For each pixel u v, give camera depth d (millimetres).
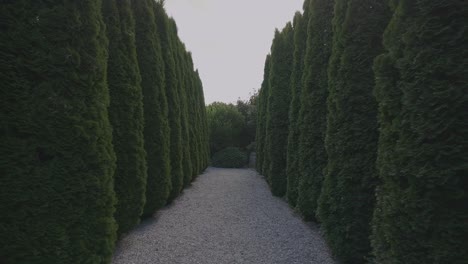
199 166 13078
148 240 4312
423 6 1970
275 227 5086
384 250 2307
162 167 5637
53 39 2238
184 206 6879
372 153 3121
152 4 6203
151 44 5453
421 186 1960
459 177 1818
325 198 3715
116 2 4129
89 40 2529
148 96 5375
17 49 2082
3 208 2014
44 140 2180
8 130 2045
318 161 4938
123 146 3953
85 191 2410
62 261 2244
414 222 1970
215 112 22297
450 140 1814
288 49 8570
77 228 2369
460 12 1837
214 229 4953
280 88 8586
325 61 4770
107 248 2717
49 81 2221
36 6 2186
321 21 4844
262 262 3561
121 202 3930
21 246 2064
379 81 2402
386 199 2238
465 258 1769
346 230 3256
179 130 7383
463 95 1771
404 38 2096
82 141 2391
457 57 1830
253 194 8719
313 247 4078
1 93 2014
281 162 8344
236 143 22375
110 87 3818
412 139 2029
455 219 1811
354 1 3328
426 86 1938
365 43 3250
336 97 3475
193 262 3535
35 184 2107
